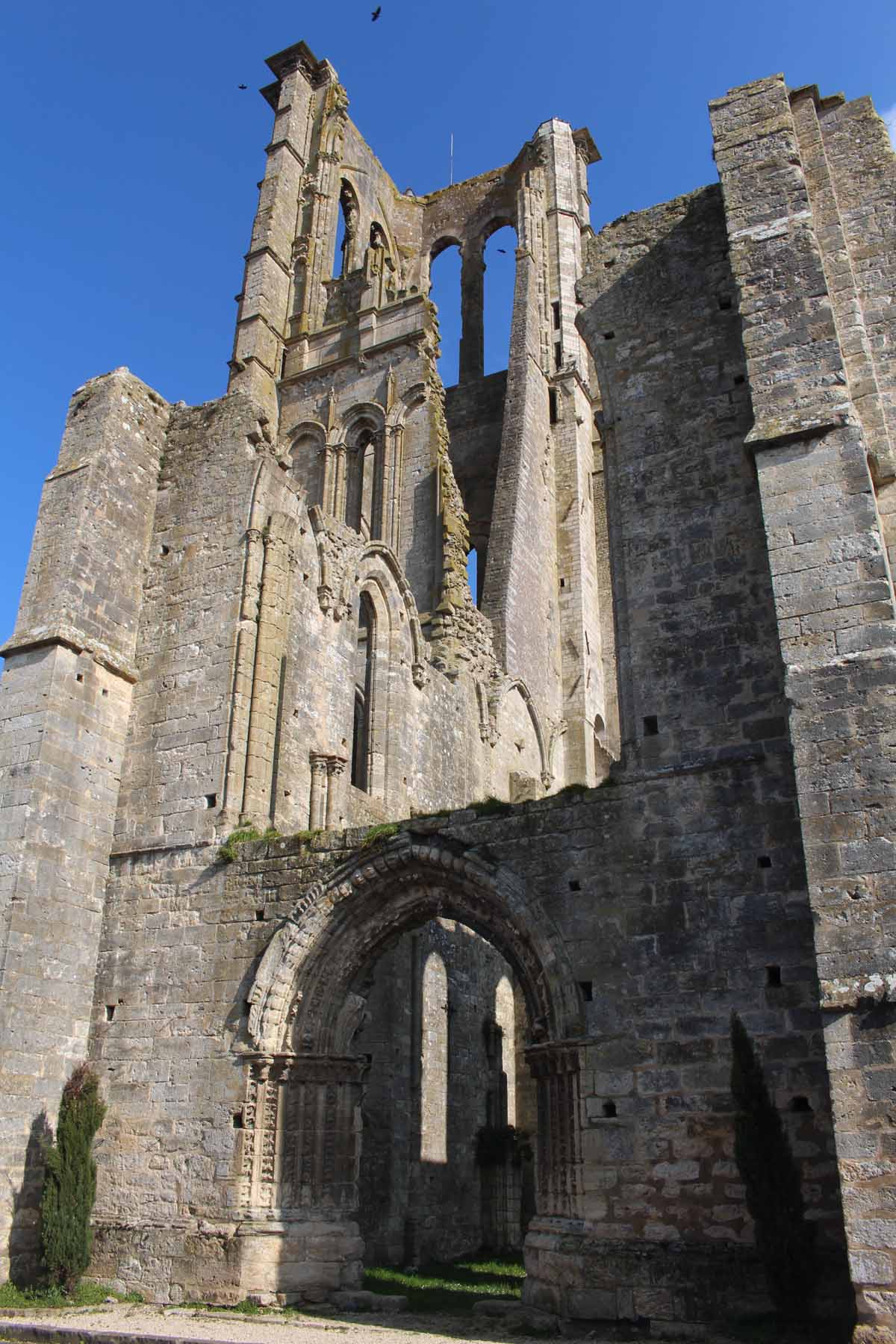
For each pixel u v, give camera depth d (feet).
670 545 62.90
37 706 71.00
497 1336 48.34
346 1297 57.77
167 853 70.69
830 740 48.55
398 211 221.05
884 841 46.06
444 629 118.01
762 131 63.98
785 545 53.06
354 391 164.86
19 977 64.85
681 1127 50.42
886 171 64.54
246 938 65.51
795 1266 44.93
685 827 55.36
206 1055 63.72
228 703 72.90
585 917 56.03
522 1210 95.45
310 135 198.80
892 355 60.13
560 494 178.19
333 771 79.87
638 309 69.36
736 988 51.65
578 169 215.72
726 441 63.82
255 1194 59.62
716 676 58.85
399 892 63.57
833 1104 43.06
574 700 163.84
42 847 68.13
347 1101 63.93
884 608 49.96
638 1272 48.47
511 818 59.98
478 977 101.76
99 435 80.18
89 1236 61.11
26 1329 50.55
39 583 75.41
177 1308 57.11
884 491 57.00
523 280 181.68
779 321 58.13
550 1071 54.65
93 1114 63.21
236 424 82.28
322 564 86.69
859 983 44.24
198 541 79.71
